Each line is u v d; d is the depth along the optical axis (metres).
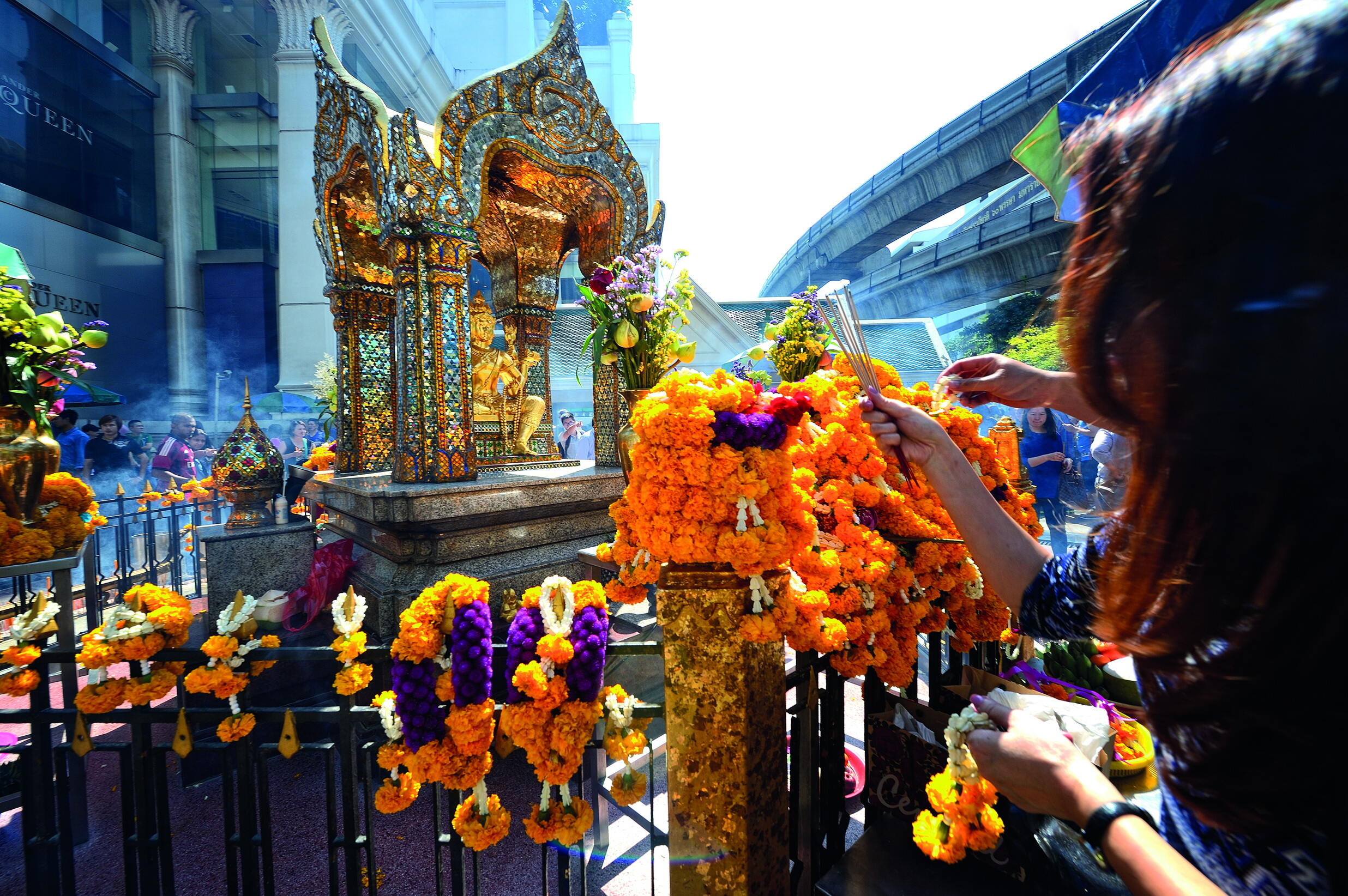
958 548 1.59
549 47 3.19
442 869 1.84
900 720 1.42
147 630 1.47
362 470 3.88
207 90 15.66
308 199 14.07
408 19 17.03
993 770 0.73
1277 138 0.36
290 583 3.02
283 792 2.25
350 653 1.39
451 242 2.79
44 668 1.62
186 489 5.42
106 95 13.56
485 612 1.31
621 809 2.18
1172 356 0.42
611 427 3.86
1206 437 0.40
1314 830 0.41
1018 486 2.51
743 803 1.14
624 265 2.32
